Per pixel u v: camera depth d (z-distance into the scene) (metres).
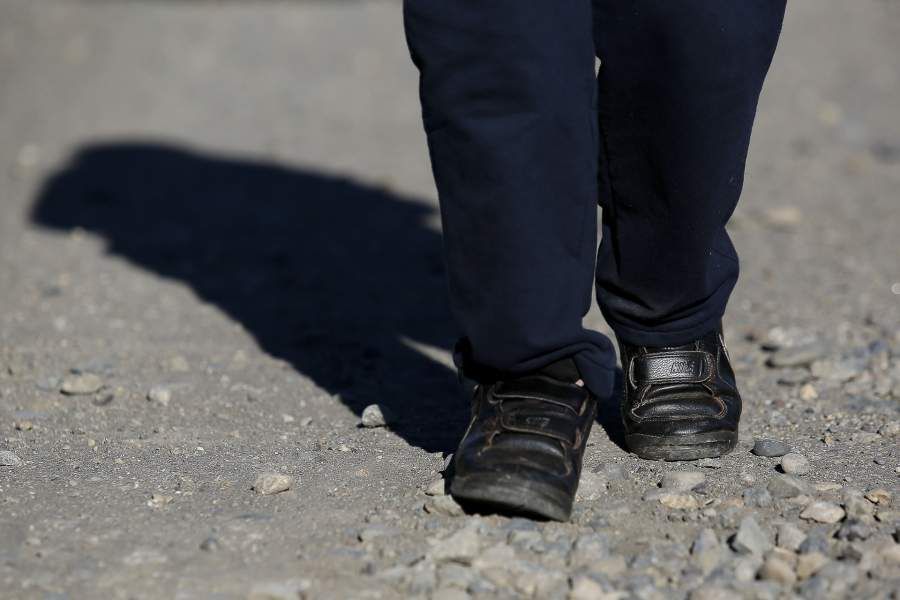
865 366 5.73
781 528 3.78
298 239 8.83
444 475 4.27
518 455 3.86
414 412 5.22
